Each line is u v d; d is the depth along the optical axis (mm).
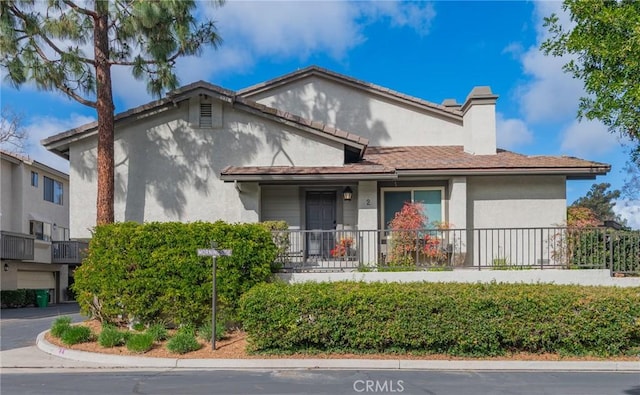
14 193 26906
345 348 9219
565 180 13680
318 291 9344
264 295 9312
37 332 13172
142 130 14016
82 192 13719
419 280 10859
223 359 8891
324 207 14289
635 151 12422
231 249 10180
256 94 17922
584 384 7531
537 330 8930
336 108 17812
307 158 13898
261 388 7242
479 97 15492
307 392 7027
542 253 11328
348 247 12305
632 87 9406
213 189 13891
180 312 10305
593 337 8891
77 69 12172
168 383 7535
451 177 13516
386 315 9062
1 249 22922
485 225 13688
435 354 9086
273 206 14086
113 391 7070
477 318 8945
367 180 13000
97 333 10727
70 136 13633
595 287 9719
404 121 17766
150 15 11422
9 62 11828
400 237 12125
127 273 10445
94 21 12461
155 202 13859
